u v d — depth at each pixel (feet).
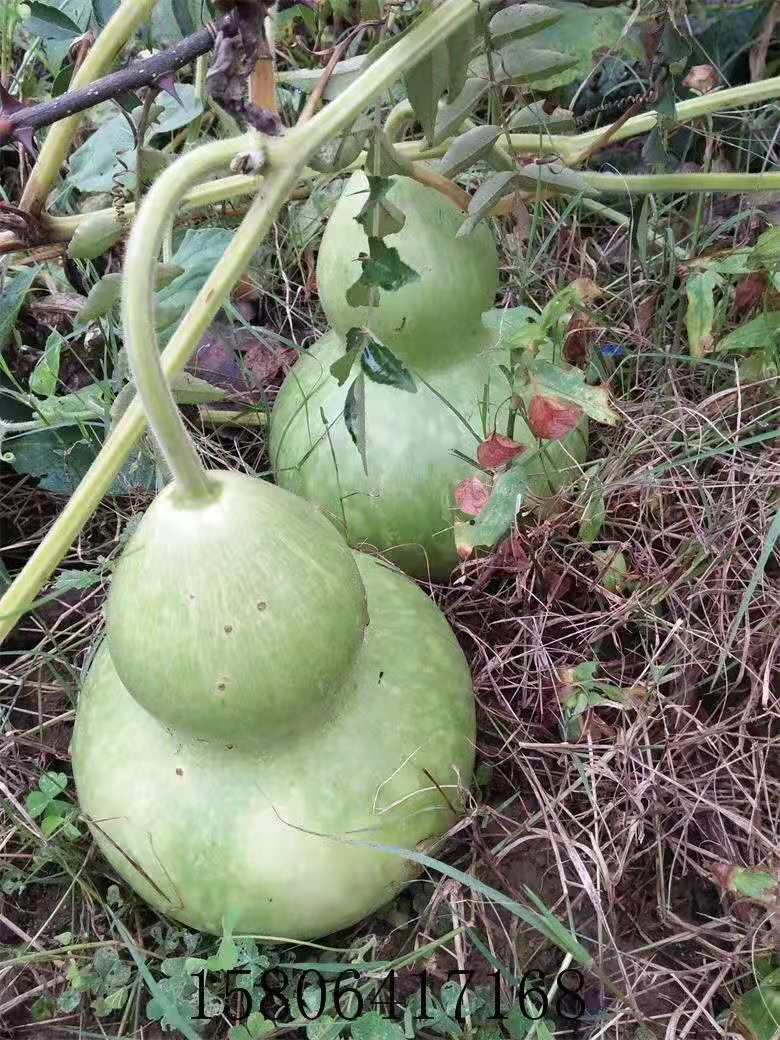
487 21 1.79
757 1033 1.81
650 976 2.00
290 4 1.92
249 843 1.82
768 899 1.84
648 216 2.70
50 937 2.18
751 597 2.18
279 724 1.68
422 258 2.07
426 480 2.21
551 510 2.35
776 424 2.48
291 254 3.01
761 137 3.05
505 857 2.18
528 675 2.36
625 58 2.97
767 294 2.42
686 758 2.19
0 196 2.64
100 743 1.94
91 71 1.98
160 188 1.41
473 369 2.24
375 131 1.81
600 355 2.67
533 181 2.13
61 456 2.63
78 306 2.81
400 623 2.00
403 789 1.88
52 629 2.45
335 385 2.29
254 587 1.54
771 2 2.93
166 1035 2.02
